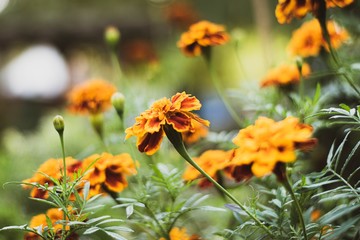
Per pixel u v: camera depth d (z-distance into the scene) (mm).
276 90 719
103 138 725
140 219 586
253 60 1658
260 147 442
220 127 1625
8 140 1149
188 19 1496
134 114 815
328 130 756
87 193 524
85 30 2297
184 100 510
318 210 580
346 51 750
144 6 2266
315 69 819
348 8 745
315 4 543
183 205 566
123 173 584
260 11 957
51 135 1162
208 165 593
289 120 461
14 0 2424
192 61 1812
